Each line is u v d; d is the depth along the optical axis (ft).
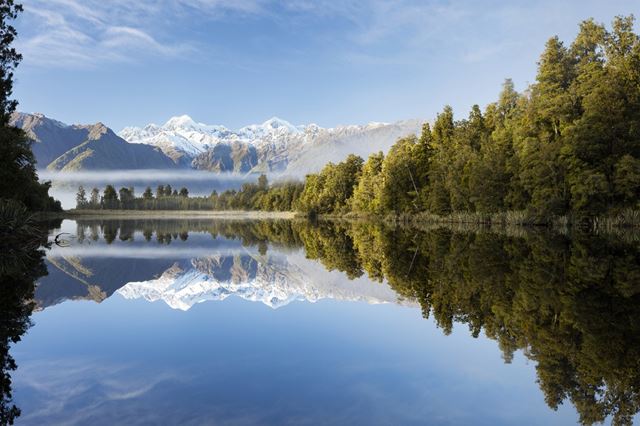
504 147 200.64
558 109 168.86
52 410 23.29
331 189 402.72
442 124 263.90
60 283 66.64
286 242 159.74
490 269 74.43
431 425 21.83
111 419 22.20
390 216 274.16
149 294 59.67
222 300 55.77
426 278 69.97
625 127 147.64
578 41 184.55
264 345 35.40
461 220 221.05
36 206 222.48
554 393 26.07
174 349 34.24
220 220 420.36
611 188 146.61
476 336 38.22
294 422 21.88
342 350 34.09
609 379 28.58
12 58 119.34
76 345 35.40
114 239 167.02
